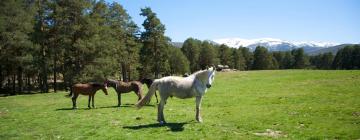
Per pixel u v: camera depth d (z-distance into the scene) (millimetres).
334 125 13711
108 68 49938
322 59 164000
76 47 46156
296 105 20266
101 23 54375
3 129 14844
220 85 38969
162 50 74188
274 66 151000
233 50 141875
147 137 12414
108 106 22875
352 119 14930
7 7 42750
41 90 53531
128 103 24656
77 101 27281
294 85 33781
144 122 15547
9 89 55219
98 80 47250
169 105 22656
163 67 77125
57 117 17906
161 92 14828
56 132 13867
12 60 43969
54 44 47906
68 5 46562
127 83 22875
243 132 13055
